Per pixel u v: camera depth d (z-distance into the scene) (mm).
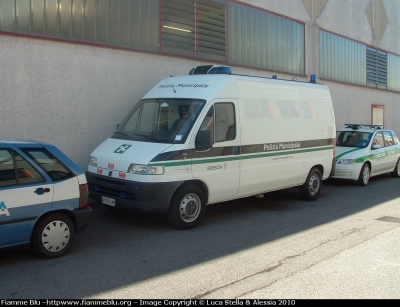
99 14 9758
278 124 8922
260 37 14508
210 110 7547
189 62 11812
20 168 5383
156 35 11023
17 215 5246
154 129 7684
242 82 8250
